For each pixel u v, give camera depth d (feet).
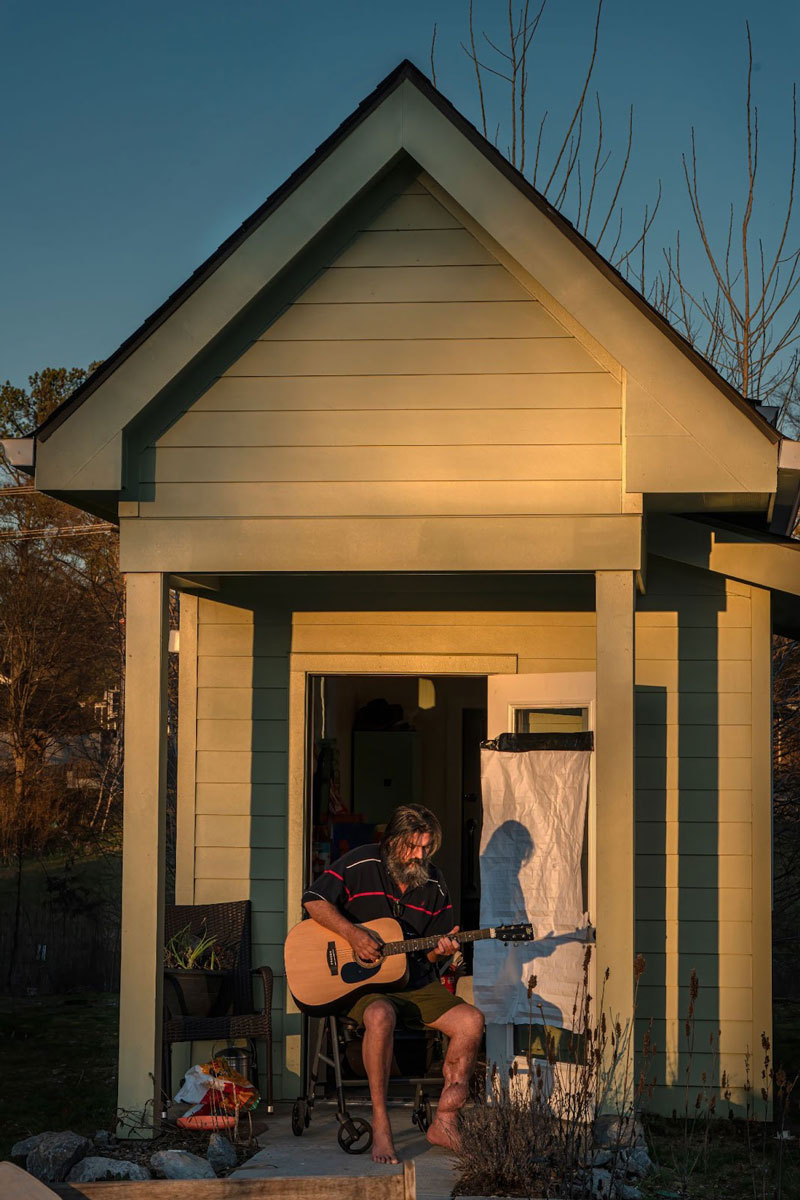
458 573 21.52
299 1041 24.81
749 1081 23.76
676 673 24.94
